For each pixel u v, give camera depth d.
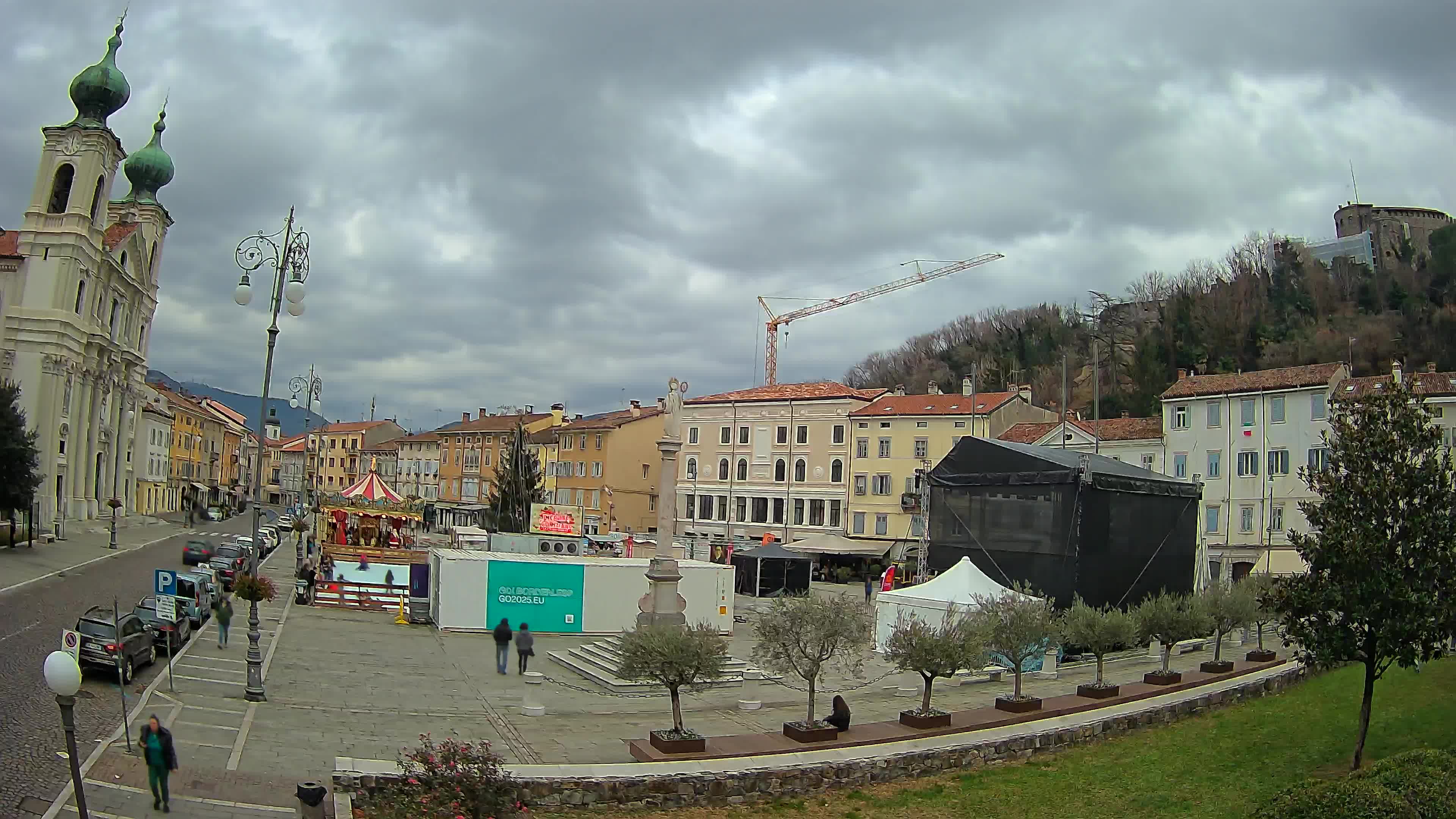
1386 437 21.91
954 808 20.59
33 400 74.12
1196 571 49.25
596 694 30.78
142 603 31.38
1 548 56.25
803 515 89.06
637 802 19.89
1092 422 77.62
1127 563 44.69
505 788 17.20
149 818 16.39
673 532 31.78
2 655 27.48
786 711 28.84
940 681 34.47
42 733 20.36
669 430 31.83
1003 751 24.30
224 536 85.69
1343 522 21.91
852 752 22.80
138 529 86.75
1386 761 18.17
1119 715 27.45
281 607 46.94
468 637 41.66
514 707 28.17
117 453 93.38
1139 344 108.69
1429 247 117.44
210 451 152.00
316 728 23.61
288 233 32.25
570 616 44.00
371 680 30.55
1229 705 31.33
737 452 93.69
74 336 77.56
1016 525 45.00
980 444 47.25
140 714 23.09
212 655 32.09
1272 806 16.72
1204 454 67.38
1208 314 105.38
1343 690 31.95
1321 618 22.17
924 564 51.94
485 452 123.62
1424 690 30.44
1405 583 21.03
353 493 69.00
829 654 24.86
